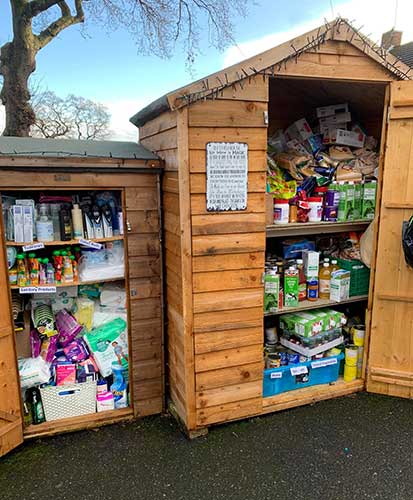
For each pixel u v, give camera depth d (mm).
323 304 2639
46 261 2242
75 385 2365
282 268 2549
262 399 2445
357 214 2660
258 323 2301
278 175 2527
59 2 5379
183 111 1920
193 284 2109
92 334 2475
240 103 2010
